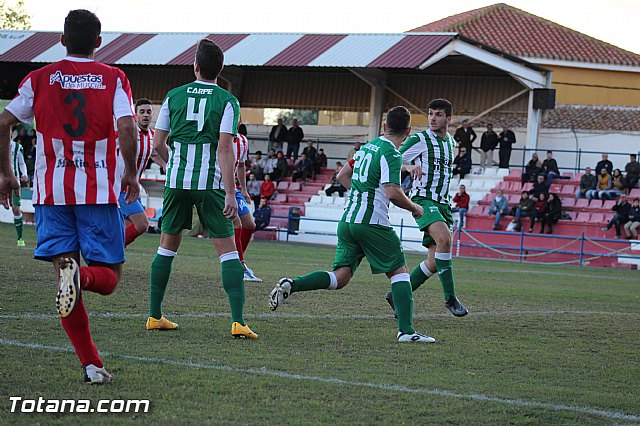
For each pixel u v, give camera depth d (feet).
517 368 34.81
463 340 41.27
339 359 34.50
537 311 55.11
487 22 235.61
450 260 47.60
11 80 188.34
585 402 29.25
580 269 115.14
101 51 174.09
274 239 149.69
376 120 175.52
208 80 38.63
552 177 156.25
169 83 191.01
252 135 189.16
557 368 35.35
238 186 66.69
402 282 40.27
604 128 189.16
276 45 164.96
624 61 226.38
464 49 154.81
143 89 193.06
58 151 27.61
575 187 154.10
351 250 41.01
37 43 178.40
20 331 36.32
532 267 112.16
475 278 82.74
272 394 27.76
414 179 47.93
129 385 27.96
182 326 40.55
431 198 47.83
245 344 36.70
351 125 182.91
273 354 34.78
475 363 35.35
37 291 49.03
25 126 167.53
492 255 137.18
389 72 177.37
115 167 28.14
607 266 134.00
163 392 27.30
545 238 136.46
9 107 27.45
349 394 28.43
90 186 27.63
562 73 225.97
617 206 135.95
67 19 27.91
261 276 68.23
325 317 46.57
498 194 144.87
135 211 56.65
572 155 179.22
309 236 151.53
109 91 27.73
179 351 34.19
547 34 233.35
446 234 47.21
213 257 86.43
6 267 60.75
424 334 42.47
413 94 176.96
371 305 52.85
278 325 42.83
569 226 141.08
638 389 32.04
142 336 37.22
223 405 26.12
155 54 170.19
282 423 24.48
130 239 56.90
